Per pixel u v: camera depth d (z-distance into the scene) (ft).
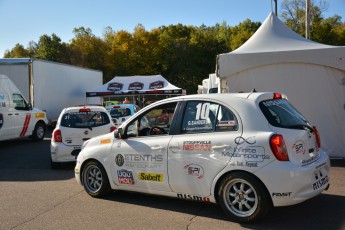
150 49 191.31
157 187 17.80
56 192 21.93
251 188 15.23
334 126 28.89
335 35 151.33
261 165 14.84
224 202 15.92
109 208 18.48
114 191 21.50
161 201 19.40
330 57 28.22
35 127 48.06
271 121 15.49
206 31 219.82
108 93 75.61
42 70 59.31
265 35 33.27
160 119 18.30
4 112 41.27
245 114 15.78
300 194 14.76
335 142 28.91
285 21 139.95
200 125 16.83
